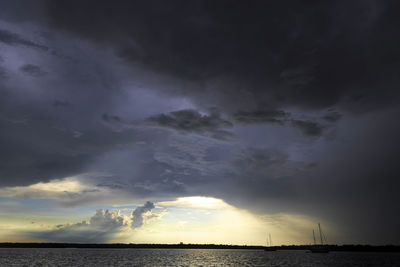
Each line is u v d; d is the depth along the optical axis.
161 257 166.88
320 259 142.88
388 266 99.94
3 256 152.25
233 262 122.56
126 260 132.75
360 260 134.38
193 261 129.75
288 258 156.75
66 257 151.38
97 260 130.00
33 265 101.75
